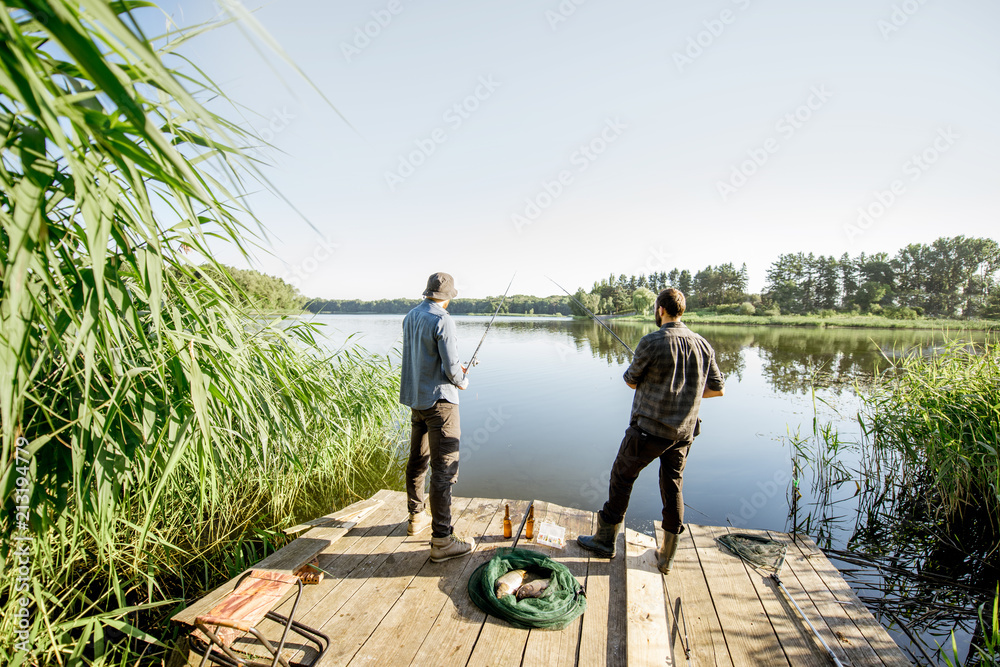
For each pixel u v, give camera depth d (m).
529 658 1.88
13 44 0.81
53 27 0.75
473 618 2.12
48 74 0.94
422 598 2.26
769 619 2.33
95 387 1.83
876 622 2.30
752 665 2.03
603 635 2.03
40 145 1.11
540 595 2.23
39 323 1.47
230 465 2.99
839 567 3.48
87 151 1.21
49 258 1.36
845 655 2.08
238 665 1.78
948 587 3.20
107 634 2.14
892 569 3.44
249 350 2.90
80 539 2.23
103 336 1.60
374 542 2.80
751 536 3.16
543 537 2.82
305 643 1.96
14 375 1.22
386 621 2.09
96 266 1.21
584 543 2.78
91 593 2.40
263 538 3.01
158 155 1.18
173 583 2.63
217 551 2.97
